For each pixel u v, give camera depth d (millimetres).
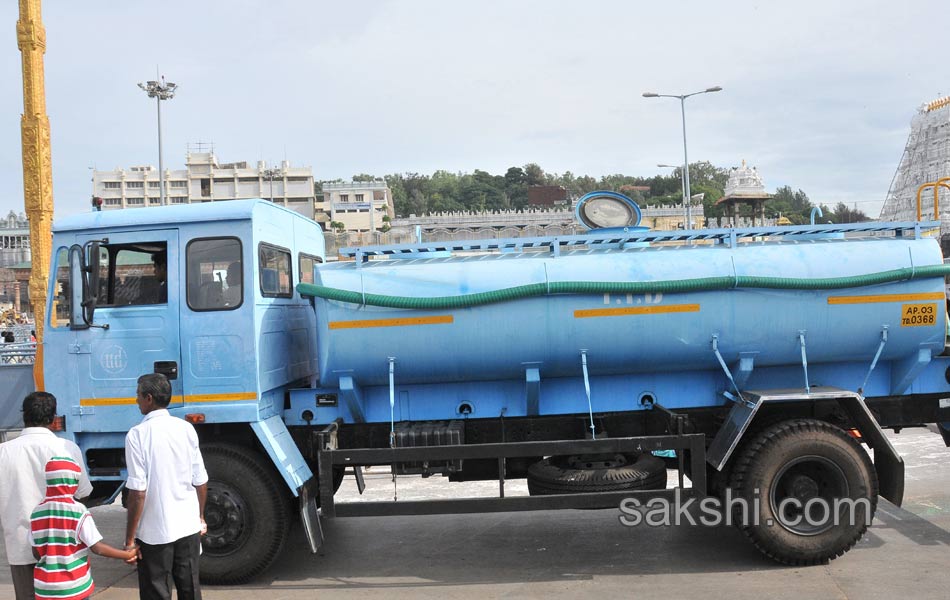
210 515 5457
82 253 5488
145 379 4219
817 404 5656
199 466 4277
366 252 5781
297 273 6551
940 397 6074
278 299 6004
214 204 5652
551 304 5598
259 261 5641
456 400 5969
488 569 5699
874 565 5395
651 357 5742
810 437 5312
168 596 4121
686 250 5781
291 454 5547
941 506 6832
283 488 5617
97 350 5629
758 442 5371
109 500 5793
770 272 5613
